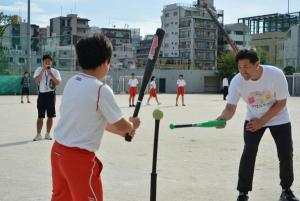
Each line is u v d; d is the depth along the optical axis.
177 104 24.78
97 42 3.41
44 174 6.73
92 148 3.39
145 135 11.15
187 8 104.94
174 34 106.19
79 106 3.34
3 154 8.36
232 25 103.00
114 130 3.67
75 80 3.44
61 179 3.48
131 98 24.91
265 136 11.18
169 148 9.13
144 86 3.67
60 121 3.47
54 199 3.56
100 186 3.42
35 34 102.06
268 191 5.91
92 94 3.33
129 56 111.31
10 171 6.91
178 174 6.77
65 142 3.38
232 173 6.88
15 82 37.31
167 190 5.87
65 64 51.16
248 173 5.23
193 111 19.95
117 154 8.35
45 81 10.10
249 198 5.58
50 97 10.21
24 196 5.57
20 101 27.02
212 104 26.23
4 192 5.73
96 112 3.35
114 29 120.44
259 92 5.11
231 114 5.26
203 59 101.19
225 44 102.19
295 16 96.75
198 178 6.54
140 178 6.49
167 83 60.59
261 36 99.94
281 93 5.08
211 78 63.59
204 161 7.78
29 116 16.39
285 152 5.28
